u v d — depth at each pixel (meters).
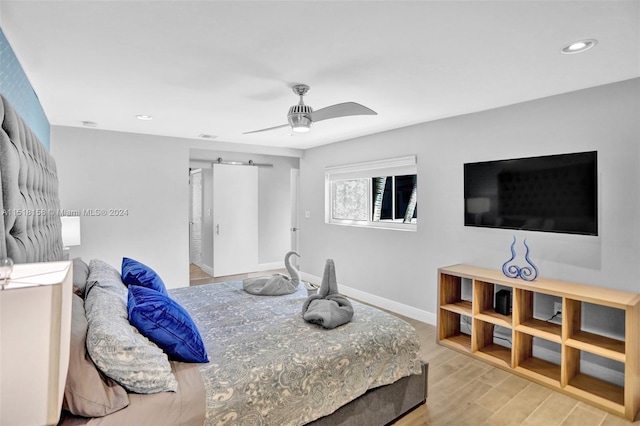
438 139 3.70
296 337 2.09
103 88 2.64
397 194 4.36
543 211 2.87
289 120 2.62
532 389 2.59
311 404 1.77
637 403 2.31
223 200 6.25
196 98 2.91
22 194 1.61
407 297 4.11
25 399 0.66
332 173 5.16
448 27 1.72
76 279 2.19
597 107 2.61
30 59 2.09
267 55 2.05
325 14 1.60
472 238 3.43
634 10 1.56
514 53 2.03
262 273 6.49
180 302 2.77
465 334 3.52
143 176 4.55
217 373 1.65
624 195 2.49
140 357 1.44
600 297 2.36
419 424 2.19
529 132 2.99
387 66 2.22
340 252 5.06
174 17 1.62
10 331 0.65
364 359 2.02
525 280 2.84
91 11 1.56
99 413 1.30
